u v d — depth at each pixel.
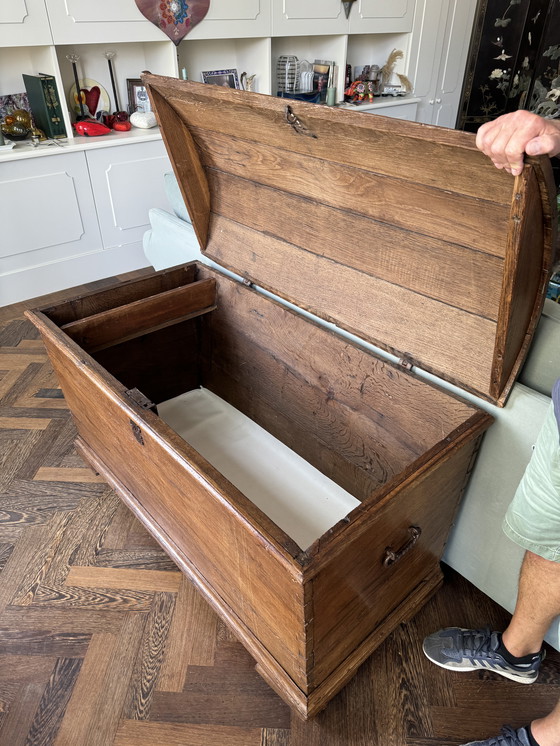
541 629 1.11
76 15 2.53
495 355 0.97
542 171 0.69
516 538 0.99
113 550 1.54
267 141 1.21
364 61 4.11
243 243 1.60
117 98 3.16
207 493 1.00
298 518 1.45
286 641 1.05
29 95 2.85
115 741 1.13
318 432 1.61
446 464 1.05
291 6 3.17
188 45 3.29
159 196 3.13
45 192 2.69
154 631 1.33
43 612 1.38
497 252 0.95
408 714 1.18
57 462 1.84
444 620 1.36
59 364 1.51
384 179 1.03
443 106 4.21
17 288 2.82
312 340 1.47
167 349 1.82
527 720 1.16
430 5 3.68
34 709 1.18
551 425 0.87
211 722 1.16
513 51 3.93
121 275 3.18
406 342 1.22
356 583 1.02
